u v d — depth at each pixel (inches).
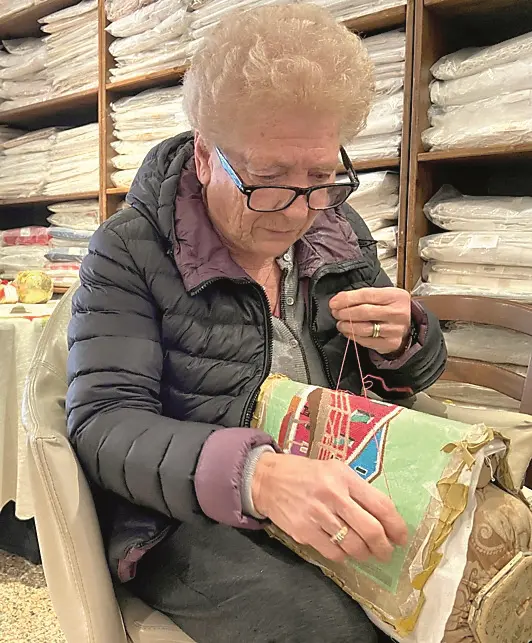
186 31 85.5
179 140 37.2
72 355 31.9
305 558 28.7
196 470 26.6
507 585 24.8
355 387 40.4
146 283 33.1
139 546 29.4
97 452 29.2
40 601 63.6
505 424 38.6
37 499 29.0
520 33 67.9
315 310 38.3
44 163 108.8
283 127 28.5
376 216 69.3
